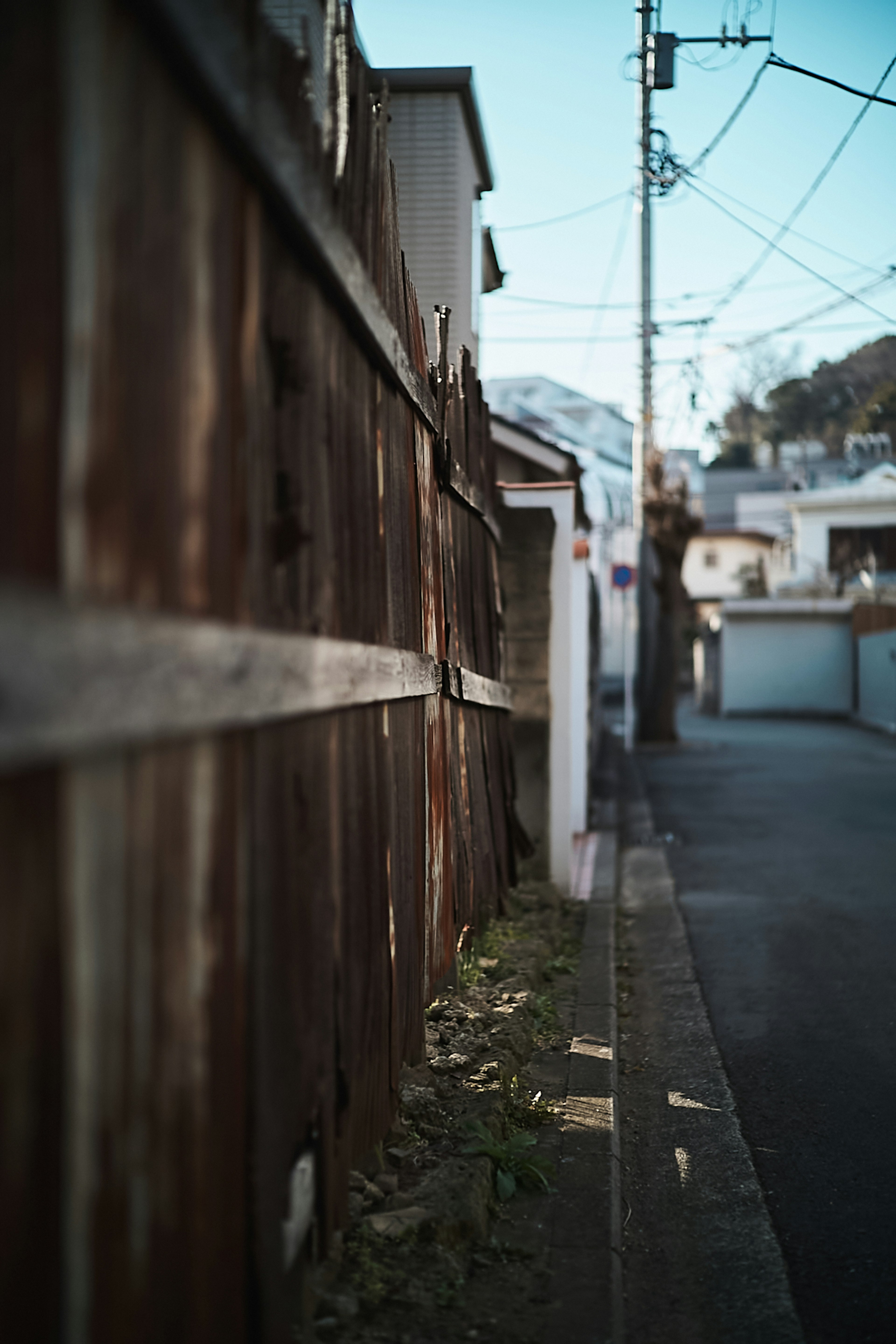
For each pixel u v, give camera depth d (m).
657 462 22.72
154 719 1.60
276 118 2.13
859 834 11.60
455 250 8.66
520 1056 4.59
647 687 23.22
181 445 1.74
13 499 1.27
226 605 1.94
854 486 45.09
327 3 2.79
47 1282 1.39
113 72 1.51
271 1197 2.21
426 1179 3.29
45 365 1.34
